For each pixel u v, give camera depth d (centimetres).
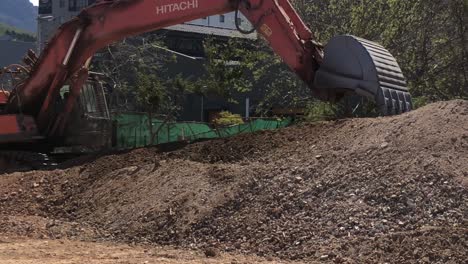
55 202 1149
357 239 750
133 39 3497
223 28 4909
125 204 1042
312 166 931
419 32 2075
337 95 1175
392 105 1098
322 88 1162
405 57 2061
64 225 1020
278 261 741
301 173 924
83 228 1000
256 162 1040
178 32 4547
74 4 5622
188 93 3253
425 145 873
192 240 873
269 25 1233
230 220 881
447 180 793
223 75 2552
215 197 939
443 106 962
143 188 1066
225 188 955
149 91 2689
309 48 1212
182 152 1177
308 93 2203
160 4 1378
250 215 873
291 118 2027
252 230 843
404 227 751
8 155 1525
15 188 1230
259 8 1239
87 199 1123
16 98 1552
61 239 937
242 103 3322
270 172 955
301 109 2220
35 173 1286
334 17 2158
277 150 1057
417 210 769
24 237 949
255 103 3003
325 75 1155
